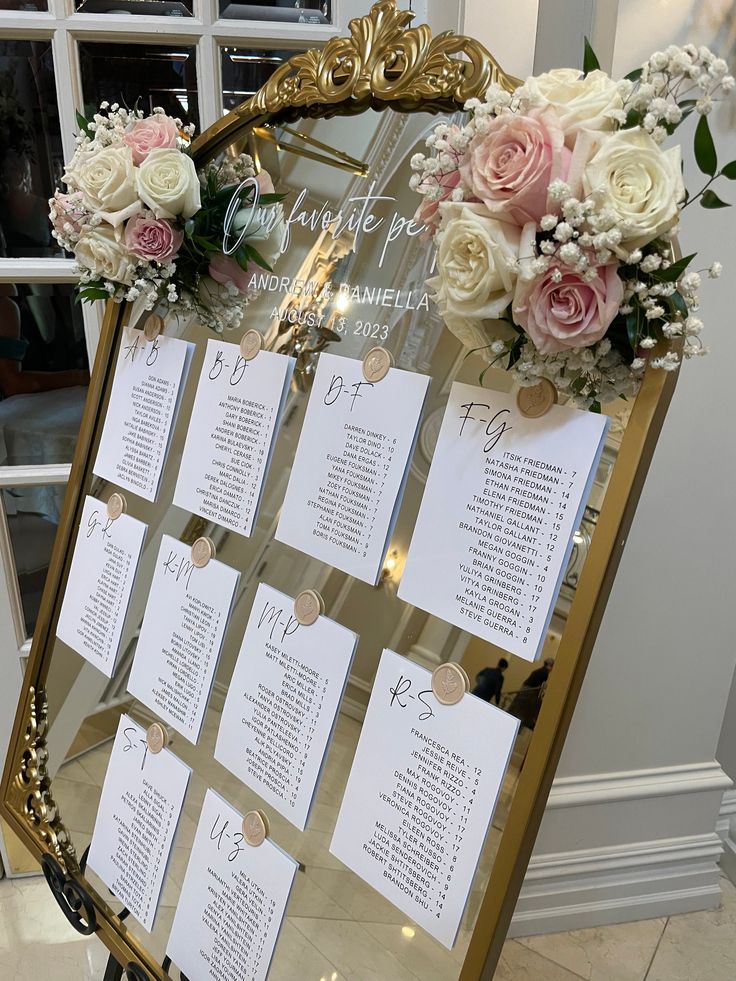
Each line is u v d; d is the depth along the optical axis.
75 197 0.83
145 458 0.92
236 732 0.80
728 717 1.44
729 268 1.07
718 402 1.14
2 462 1.30
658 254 0.51
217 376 0.85
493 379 0.61
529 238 0.51
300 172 0.77
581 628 0.55
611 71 0.93
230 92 1.14
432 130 0.69
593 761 1.33
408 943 0.65
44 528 1.36
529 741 0.58
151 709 0.91
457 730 0.61
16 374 1.26
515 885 0.58
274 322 0.79
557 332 0.51
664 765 1.37
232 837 0.79
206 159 0.85
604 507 0.55
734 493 1.20
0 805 1.10
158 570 0.90
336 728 0.71
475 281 0.53
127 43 1.11
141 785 0.91
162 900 0.88
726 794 1.50
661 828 1.40
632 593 1.23
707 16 0.91
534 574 0.58
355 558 0.70
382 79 0.69
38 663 1.08
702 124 0.49
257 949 0.75
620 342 0.54
